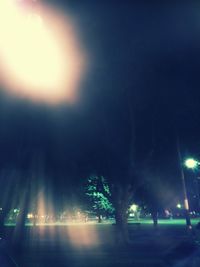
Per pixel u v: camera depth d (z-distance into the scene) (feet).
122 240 87.35
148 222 242.17
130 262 57.77
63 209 129.08
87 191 103.40
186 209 85.56
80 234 147.23
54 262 61.16
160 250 74.02
